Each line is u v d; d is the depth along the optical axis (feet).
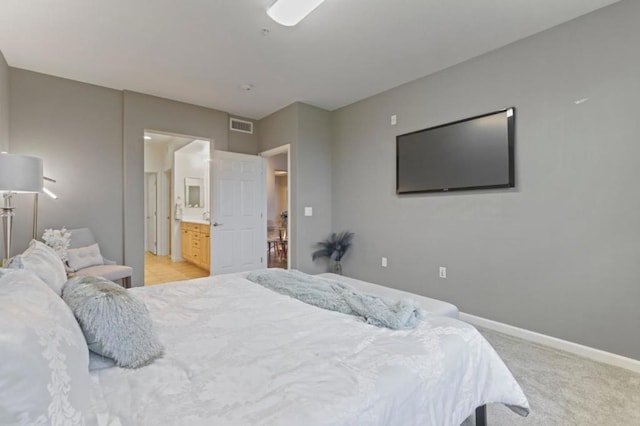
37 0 7.14
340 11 7.61
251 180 15.70
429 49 9.43
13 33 8.52
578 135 7.91
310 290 5.95
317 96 13.21
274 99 13.58
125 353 3.34
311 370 3.21
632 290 7.18
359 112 13.69
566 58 8.09
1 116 9.55
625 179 7.27
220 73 11.03
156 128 13.17
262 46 9.23
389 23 8.11
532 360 7.48
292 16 7.49
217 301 5.57
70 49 9.38
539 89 8.55
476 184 9.80
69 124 11.51
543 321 8.49
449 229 10.60
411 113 11.71
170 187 23.85
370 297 5.27
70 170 11.53
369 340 3.97
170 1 7.21
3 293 2.66
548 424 5.18
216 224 14.51
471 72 9.98
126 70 10.81
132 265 12.58
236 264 15.07
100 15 7.73
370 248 13.26
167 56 9.83
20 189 7.73
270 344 3.86
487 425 5.14
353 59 10.02
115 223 12.42
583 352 7.78
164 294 6.00
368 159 13.32
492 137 9.43
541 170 8.52
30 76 10.80
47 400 1.98
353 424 2.65
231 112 15.24
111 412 2.56
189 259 20.12
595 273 7.68
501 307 9.32
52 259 4.88
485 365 4.22
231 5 7.36
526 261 8.82
